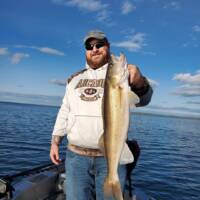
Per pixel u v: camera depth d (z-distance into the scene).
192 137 16.84
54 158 1.62
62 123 1.60
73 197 1.49
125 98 1.16
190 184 4.78
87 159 1.45
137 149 1.54
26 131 11.61
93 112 1.43
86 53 1.54
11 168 5.11
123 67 1.17
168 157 7.83
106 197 1.24
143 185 4.45
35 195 1.97
